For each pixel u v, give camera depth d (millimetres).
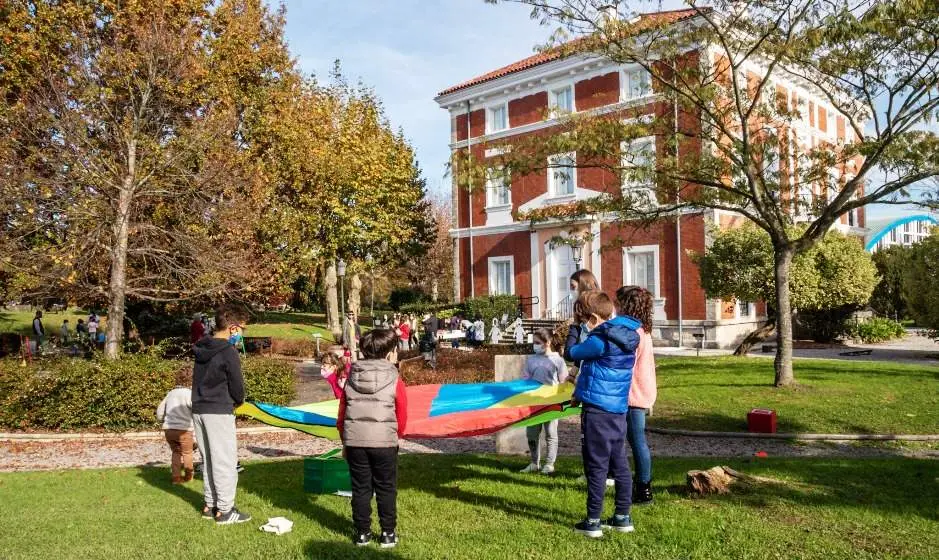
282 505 6547
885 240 48000
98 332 31484
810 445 9586
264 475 7914
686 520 5691
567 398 7352
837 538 5223
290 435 10938
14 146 14289
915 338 28969
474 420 6820
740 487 6656
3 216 14023
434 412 7277
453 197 35281
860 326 26625
